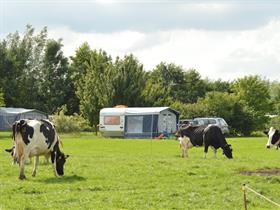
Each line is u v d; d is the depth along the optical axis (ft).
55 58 428.56
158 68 502.38
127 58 327.88
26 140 77.87
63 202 60.08
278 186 73.72
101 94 322.96
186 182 76.18
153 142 196.13
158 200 62.23
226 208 59.47
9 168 87.04
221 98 314.55
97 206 57.88
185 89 484.74
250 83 356.59
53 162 80.74
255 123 312.50
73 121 283.79
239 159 113.39
